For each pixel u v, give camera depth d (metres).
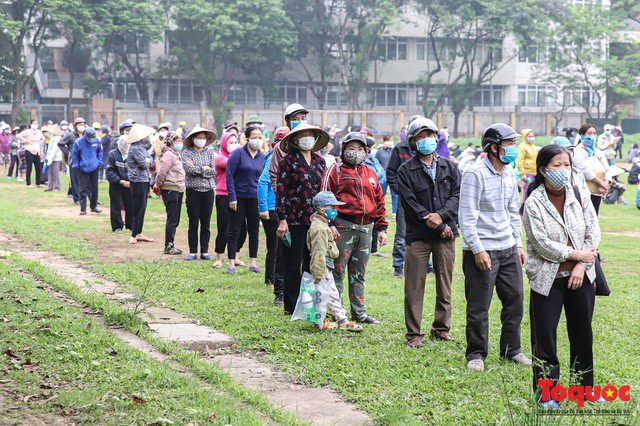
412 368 7.34
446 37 69.62
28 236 15.74
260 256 14.30
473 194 7.53
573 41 67.56
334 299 8.86
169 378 6.41
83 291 10.01
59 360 6.75
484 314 7.55
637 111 75.81
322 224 8.83
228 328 8.70
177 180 14.27
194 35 65.56
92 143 20.11
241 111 64.81
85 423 5.45
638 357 7.93
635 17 73.06
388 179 12.13
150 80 70.31
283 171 9.41
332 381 6.98
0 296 9.05
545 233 6.24
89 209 21.44
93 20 62.44
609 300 10.77
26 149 28.17
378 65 75.81
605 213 22.42
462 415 6.09
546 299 6.30
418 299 8.32
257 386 6.82
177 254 14.30
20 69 62.94
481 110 77.88
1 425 5.32
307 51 71.88
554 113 71.50
